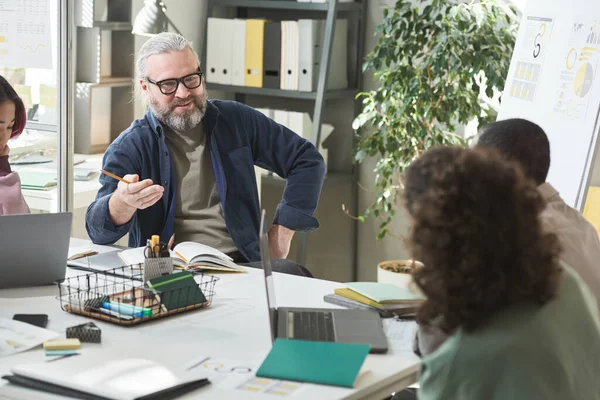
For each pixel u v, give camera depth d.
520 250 1.45
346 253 6.18
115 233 3.46
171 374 1.99
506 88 4.85
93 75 5.31
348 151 6.04
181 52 3.65
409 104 5.01
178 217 3.74
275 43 5.66
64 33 3.94
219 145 3.80
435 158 1.56
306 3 5.58
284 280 3.03
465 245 1.44
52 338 2.27
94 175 4.98
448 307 1.47
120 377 1.96
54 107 4.23
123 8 5.39
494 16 5.01
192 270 3.09
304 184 3.95
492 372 1.44
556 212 2.58
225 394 1.93
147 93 3.71
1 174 3.50
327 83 5.55
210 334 2.38
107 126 5.60
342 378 2.01
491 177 1.48
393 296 2.64
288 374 2.04
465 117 4.98
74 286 2.87
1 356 2.14
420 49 5.04
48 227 2.82
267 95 6.07
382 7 5.75
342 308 2.65
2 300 2.71
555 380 1.43
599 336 1.56
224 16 6.21
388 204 5.30
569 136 4.12
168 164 3.70
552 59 4.42
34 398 1.92
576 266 2.53
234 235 3.72
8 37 4.05
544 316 1.48
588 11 4.20
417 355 2.23
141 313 2.50
